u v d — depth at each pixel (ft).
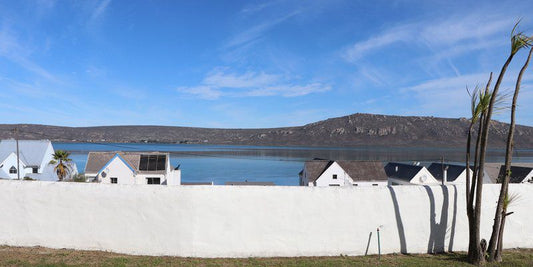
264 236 35.01
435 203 37.17
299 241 35.40
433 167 160.76
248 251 34.76
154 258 33.27
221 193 34.65
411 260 33.99
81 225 35.04
